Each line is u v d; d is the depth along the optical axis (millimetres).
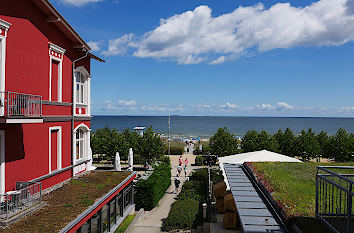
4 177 8812
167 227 13320
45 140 11109
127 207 14953
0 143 8734
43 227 7125
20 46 9562
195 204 15672
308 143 34000
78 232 8469
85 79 15469
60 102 12242
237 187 8617
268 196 7270
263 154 14062
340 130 32656
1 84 8680
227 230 9289
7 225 7207
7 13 8945
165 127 165875
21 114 8938
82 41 13352
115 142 32219
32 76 10234
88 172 14945
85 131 15547
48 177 11273
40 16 10734
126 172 15148
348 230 4359
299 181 8219
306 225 4953
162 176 20359
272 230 5375
